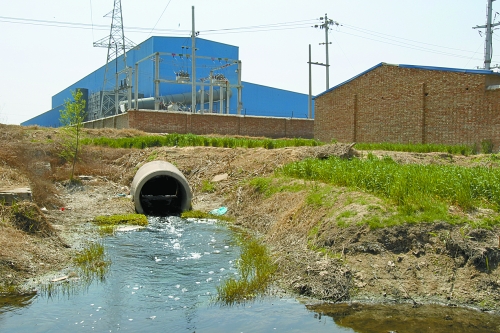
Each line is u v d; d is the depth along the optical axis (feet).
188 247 34.30
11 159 53.88
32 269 27.04
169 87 169.68
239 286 24.72
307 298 23.91
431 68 82.17
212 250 33.42
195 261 30.50
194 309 22.49
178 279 26.84
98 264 29.07
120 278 26.81
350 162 45.73
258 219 42.22
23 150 64.13
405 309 22.30
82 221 43.34
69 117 66.85
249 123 124.77
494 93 72.28
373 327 20.40
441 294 23.29
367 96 96.07
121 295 24.17
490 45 111.55
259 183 49.03
